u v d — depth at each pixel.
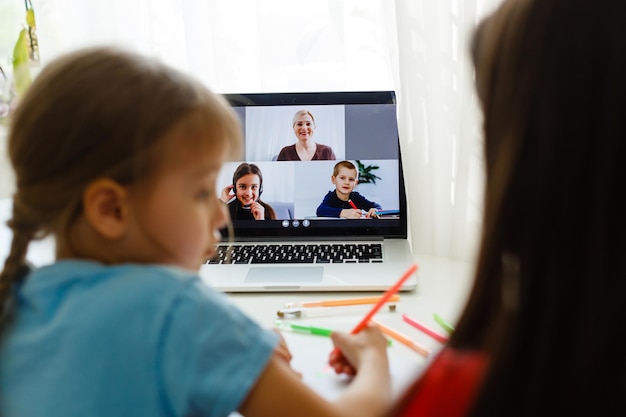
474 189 0.98
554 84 0.34
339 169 1.02
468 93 0.96
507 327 0.36
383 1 1.02
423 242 1.05
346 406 0.54
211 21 1.09
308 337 0.74
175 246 0.54
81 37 1.16
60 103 0.50
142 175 0.51
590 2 0.33
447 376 0.41
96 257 0.54
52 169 0.51
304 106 1.02
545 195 0.34
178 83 0.53
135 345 0.48
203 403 0.48
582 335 0.33
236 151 0.60
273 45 1.10
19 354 0.50
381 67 1.08
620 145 0.32
